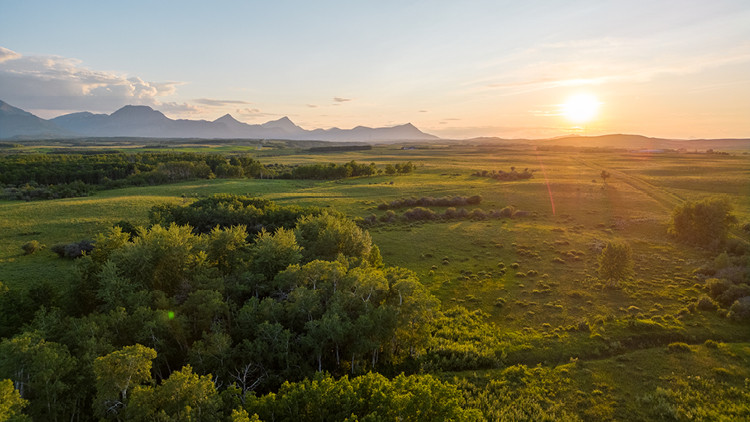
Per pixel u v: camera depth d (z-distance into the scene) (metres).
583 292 56.25
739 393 34.00
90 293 44.91
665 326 45.19
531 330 46.66
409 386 26.42
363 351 35.94
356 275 41.78
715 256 69.50
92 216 97.25
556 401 34.38
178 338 35.94
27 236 81.94
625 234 86.56
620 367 38.66
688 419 31.38
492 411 33.16
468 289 59.44
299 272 42.91
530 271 64.94
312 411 25.95
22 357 27.78
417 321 40.78
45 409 27.47
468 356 41.06
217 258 54.38
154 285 45.38
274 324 37.94
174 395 25.03
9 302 41.56
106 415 27.47
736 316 45.75
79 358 30.98
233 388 27.62
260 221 77.25
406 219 103.06
